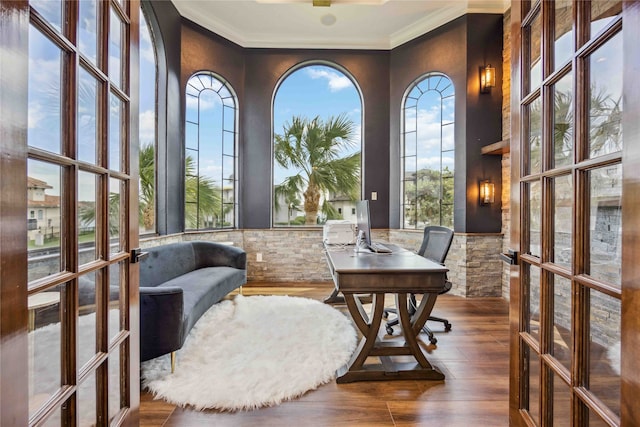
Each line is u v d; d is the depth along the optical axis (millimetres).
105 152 1163
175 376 1996
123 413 1299
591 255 917
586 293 933
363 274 1983
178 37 3873
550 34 1137
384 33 4527
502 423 1641
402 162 4660
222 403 1752
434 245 3016
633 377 692
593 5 906
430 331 2639
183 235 3984
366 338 2092
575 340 955
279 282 4652
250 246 4691
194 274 3383
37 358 842
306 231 4711
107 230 1169
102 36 1157
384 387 1959
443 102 4242
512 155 1423
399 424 1632
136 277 1412
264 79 4699
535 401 1276
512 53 1427
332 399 1832
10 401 685
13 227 697
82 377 1015
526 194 1343
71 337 956
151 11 3414
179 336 2041
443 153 4250
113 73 1268
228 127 4598
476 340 2650
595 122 907
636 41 681
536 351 1208
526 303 1337
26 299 739
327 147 4879
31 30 815
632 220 697
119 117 1318
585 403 908
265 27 4422
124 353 1328
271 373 2027
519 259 1360
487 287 3922
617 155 786
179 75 3885
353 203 4883
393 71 4684
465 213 3943
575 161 955
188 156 4098
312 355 2270
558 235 1106
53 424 901
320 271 4703
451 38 4070
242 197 4684
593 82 913
